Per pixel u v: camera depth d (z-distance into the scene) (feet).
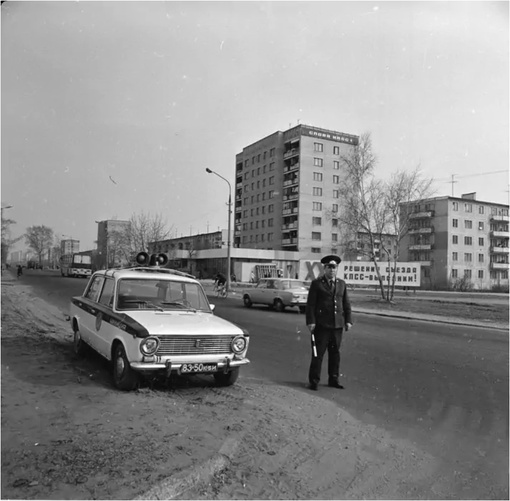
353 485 10.82
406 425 15.40
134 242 145.59
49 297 67.56
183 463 10.58
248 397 17.51
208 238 287.28
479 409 17.40
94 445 11.34
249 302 66.54
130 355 16.58
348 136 235.20
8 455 10.58
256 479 10.63
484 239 214.28
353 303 79.41
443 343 35.70
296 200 225.76
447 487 10.94
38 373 19.15
